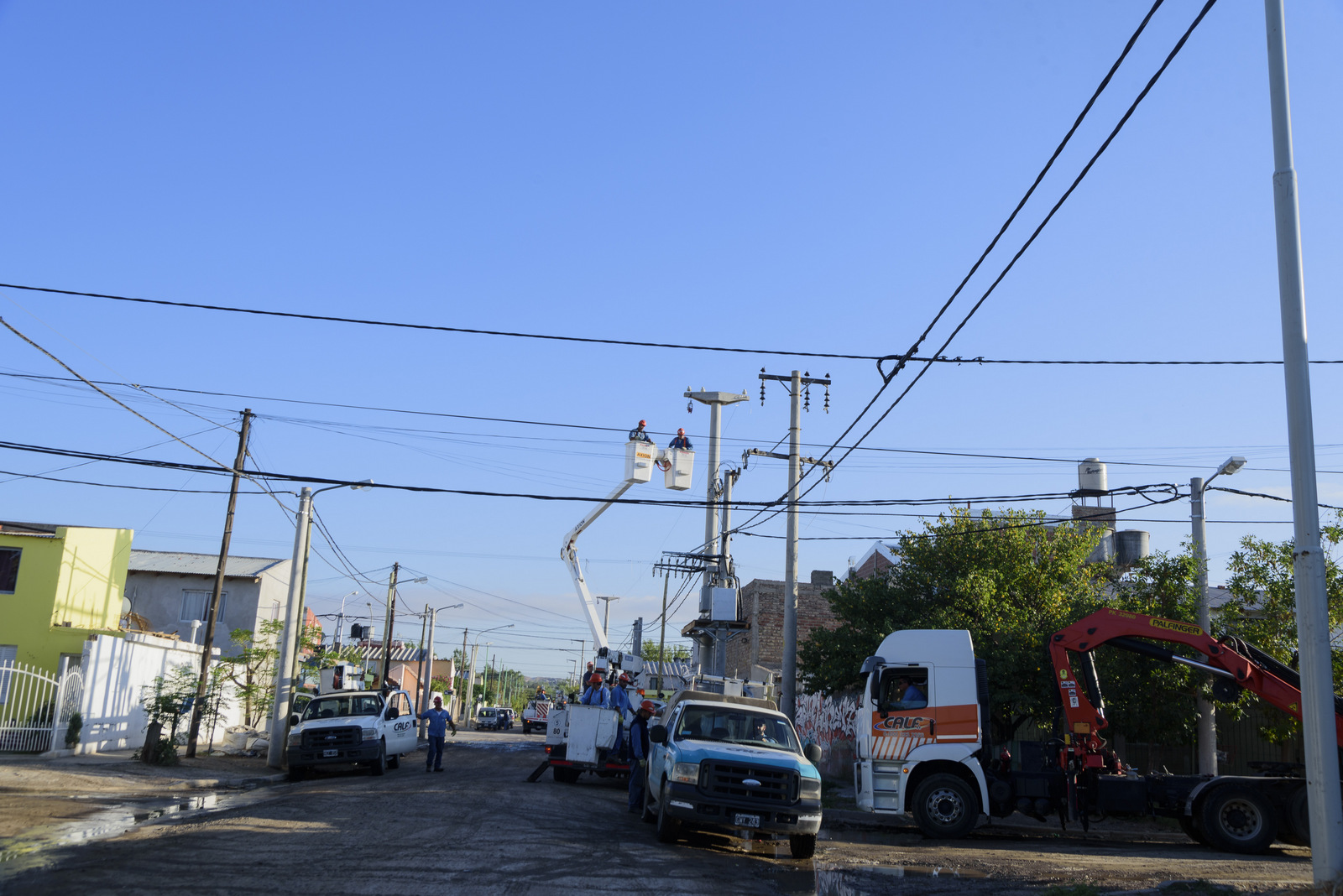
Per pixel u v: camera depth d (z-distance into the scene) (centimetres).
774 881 1113
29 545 2902
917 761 1648
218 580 2680
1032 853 1431
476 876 1005
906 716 1673
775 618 4803
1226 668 1650
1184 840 1731
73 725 2466
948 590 2284
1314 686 962
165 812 1533
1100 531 2405
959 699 1661
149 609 4350
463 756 3325
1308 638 971
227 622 4359
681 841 1391
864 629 2333
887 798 1655
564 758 2225
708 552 3462
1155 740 2161
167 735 2834
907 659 1702
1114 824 1988
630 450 3058
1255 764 1609
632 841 1351
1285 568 2036
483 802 1650
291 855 1091
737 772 1325
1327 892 914
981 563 2317
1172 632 1681
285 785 2166
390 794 1767
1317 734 956
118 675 2694
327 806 1566
